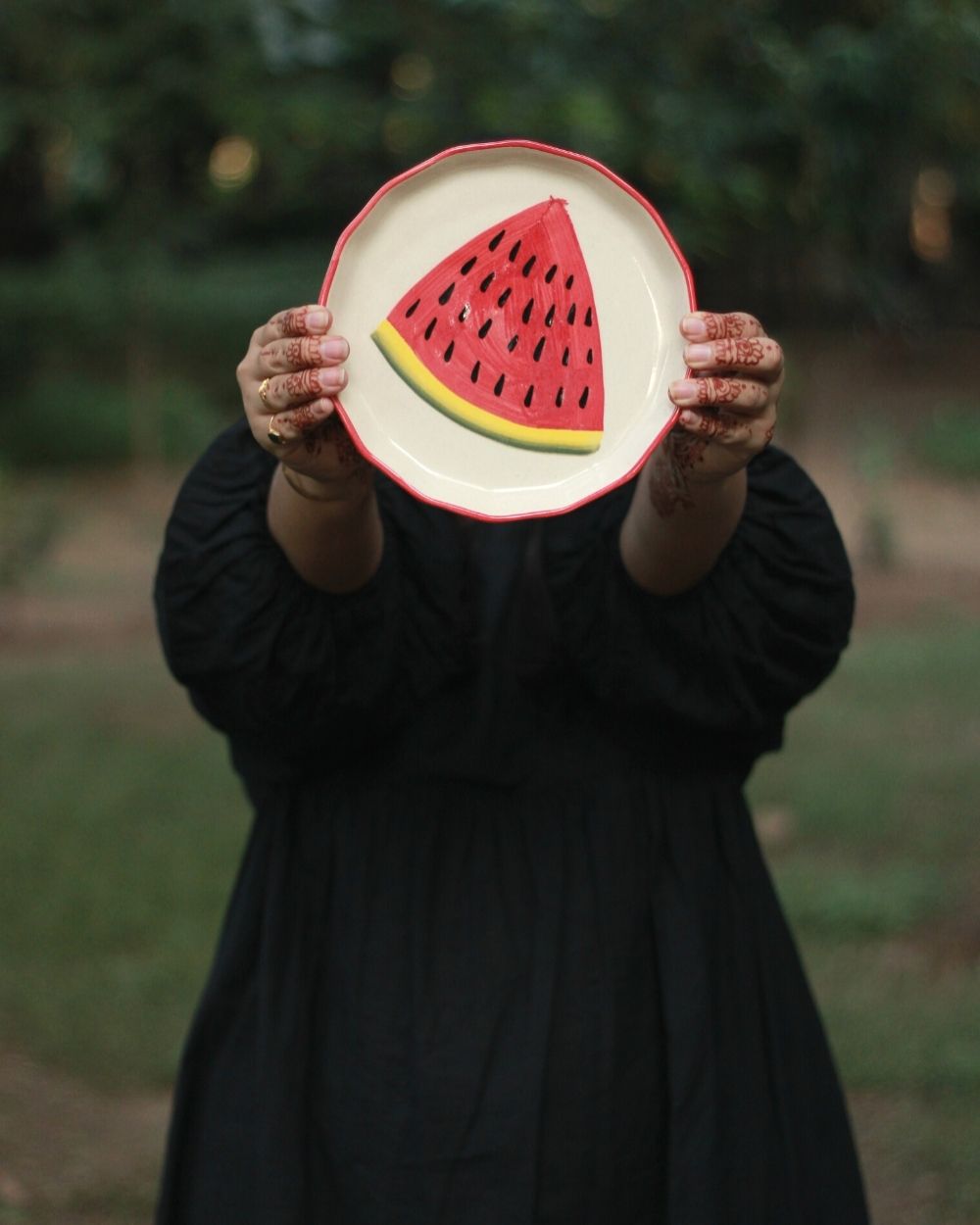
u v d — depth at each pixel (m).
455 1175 1.71
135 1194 3.43
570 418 1.51
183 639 1.69
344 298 1.49
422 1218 1.71
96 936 4.78
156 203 10.25
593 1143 1.73
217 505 1.70
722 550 1.68
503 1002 1.73
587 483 1.50
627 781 1.81
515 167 1.51
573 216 1.52
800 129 4.76
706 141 4.73
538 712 1.80
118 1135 3.71
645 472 1.64
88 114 5.41
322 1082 1.78
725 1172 1.75
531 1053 1.71
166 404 17.20
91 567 11.91
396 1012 1.75
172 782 6.33
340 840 1.81
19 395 17.45
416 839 1.79
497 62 4.87
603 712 1.81
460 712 1.79
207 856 5.45
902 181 5.81
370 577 1.69
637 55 4.84
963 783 6.05
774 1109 1.83
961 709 7.25
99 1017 4.25
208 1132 1.84
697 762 1.84
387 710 1.75
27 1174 3.49
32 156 14.88
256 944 1.85
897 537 12.34
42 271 18.53
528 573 1.79
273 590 1.66
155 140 5.79
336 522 1.58
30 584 11.09
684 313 1.51
